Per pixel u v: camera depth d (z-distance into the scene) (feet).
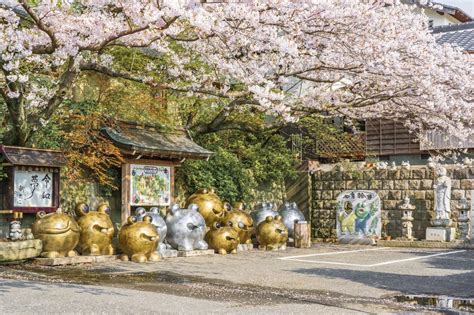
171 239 46.62
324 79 48.75
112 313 22.30
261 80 39.47
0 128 43.47
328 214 65.31
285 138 71.00
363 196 61.05
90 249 42.04
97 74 52.65
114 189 47.83
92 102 48.44
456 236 58.13
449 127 57.47
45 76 44.19
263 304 25.27
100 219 42.57
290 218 57.93
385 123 67.51
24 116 40.29
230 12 33.30
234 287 30.40
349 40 40.78
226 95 43.80
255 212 57.06
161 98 53.11
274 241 52.80
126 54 53.52
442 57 48.78
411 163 66.08
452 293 29.30
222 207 52.31
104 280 32.12
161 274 35.09
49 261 38.50
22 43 33.58
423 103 53.42
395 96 50.98
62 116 45.57
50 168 42.45
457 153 64.44
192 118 58.29
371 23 40.14
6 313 22.02
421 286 31.42
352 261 43.55
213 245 48.29
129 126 48.73
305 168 66.59
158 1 30.25
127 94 52.80
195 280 32.81
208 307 24.07
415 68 45.73
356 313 23.68
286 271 37.24
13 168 39.99
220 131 62.28
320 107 51.96
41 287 28.27
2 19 34.45
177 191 55.52
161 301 25.13
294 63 43.78
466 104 53.16
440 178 57.88
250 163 62.08
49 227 39.29
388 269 38.68
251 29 35.47
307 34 39.52
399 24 45.55
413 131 64.69
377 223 60.08
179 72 46.62
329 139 68.69
